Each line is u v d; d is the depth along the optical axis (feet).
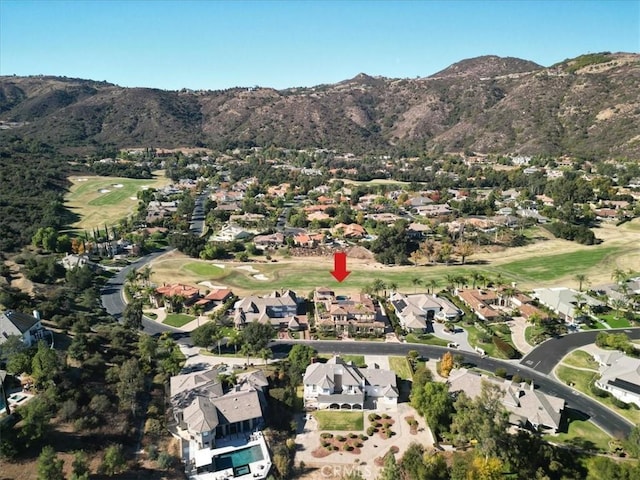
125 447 294.25
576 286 581.12
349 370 362.33
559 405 331.77
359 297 514.68
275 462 286.66
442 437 313.94
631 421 328.49
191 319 487.20
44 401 293.43
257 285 590.14
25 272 536.83
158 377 368.68
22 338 367.66
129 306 456.45
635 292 539.70
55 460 250.78
